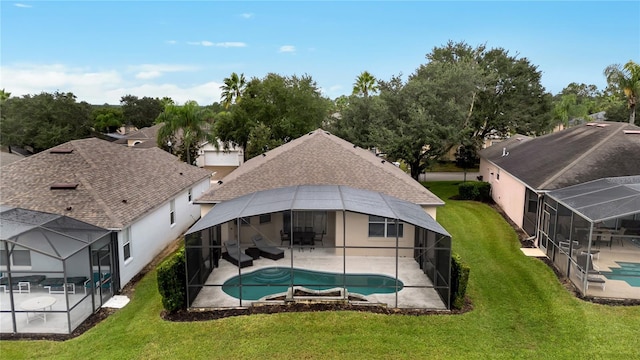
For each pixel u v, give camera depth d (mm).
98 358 11695
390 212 15906
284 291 16578
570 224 17312
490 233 24469
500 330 12828
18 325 14234
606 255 19141
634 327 12766
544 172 23141
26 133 51344
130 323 14086
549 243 19859
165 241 23594
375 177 21812
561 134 32188
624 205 15555
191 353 11750
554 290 15938
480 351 11570
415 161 35812
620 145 22906
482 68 44062
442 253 15273
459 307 14516
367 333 12648
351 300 15391
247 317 13906
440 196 36219
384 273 18578
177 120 46969
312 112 49906
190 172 29750
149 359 11484
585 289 15305
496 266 18859
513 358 11203
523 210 24766
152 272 19906
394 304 15008
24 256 17219
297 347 11898
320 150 24188
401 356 11375
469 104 38250
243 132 49531
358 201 17250
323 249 22016
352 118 42094
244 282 17734
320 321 13469
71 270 17328
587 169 21484
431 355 11398
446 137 34219
